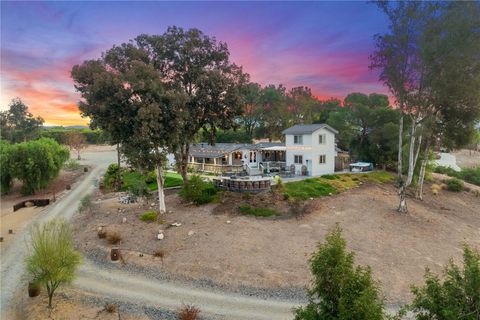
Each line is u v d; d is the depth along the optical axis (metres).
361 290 9.05
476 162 91.75
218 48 31.80
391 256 21.50
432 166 47.03
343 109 60.06
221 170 44.06
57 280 15.39
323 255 9.92
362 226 26.20
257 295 17.03
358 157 52.44
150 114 24.89
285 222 26.45
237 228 25.16
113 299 16.66
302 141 42.75
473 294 8.27
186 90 31.95
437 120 36.44
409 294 17.03
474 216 33.72
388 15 28.50
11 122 83.69
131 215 29.20
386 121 48.50
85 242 24.14
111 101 25.61
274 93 75.38
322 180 37.41
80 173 56.94
